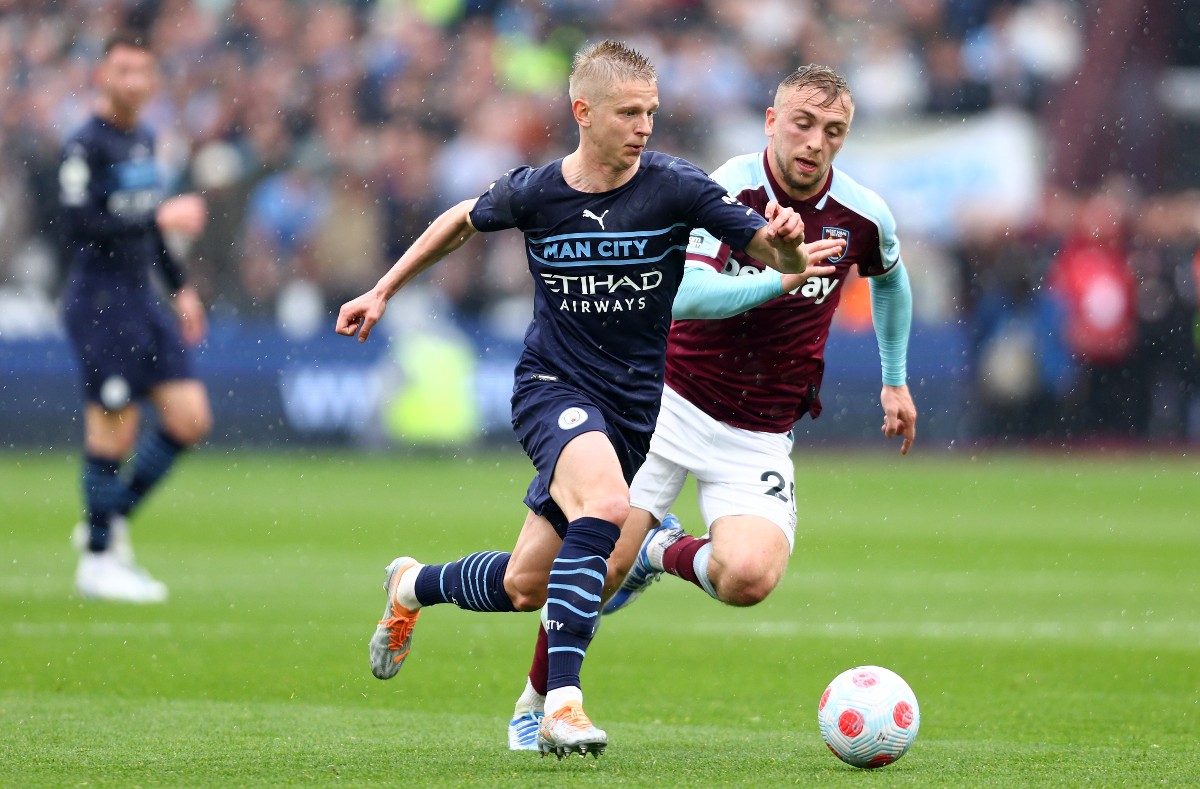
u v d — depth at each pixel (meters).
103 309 31.84
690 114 73.81
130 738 17.80
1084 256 69.50
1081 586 35.91
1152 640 28.16
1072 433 69.62
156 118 69.94
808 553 42.00
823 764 16.17
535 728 17.38
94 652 25.38
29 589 33.25
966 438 69.06
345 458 64.75
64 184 31.89
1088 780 15.27
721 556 19.42
